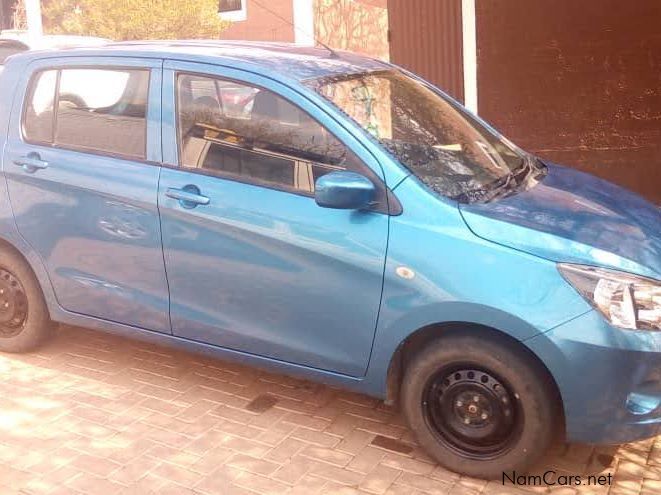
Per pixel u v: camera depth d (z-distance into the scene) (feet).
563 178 15.19
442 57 30.58
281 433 14.16
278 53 15.42
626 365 11.51
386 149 13.17
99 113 15.43
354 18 56.13
